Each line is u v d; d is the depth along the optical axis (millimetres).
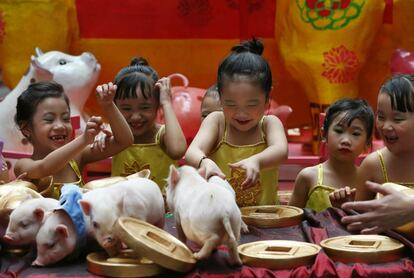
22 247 1867
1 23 3643
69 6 3822
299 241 1942
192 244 1828
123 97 2613
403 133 2221
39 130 2404
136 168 2684
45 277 1656
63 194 1824
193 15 3955
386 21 3779
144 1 3912
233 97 2271
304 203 2811
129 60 3951
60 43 3762
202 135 2484
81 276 1665
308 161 3174
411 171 2316
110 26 3910
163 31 3955
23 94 2447
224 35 3994
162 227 1903
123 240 1637
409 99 2188
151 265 1640
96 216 1726
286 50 3699
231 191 1854
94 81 3539
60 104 2428
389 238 1874
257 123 2420
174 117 2645
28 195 1981
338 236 1915
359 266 1692
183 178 1835
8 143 3391
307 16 3531
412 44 3807
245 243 1898
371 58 3859
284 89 4020
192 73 4023
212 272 1658
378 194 2297
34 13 3643
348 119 2654
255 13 3949
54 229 1751
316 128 3643
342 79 3551
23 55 3676
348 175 2742
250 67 2264
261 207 2309
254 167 2174
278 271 1685
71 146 2289
